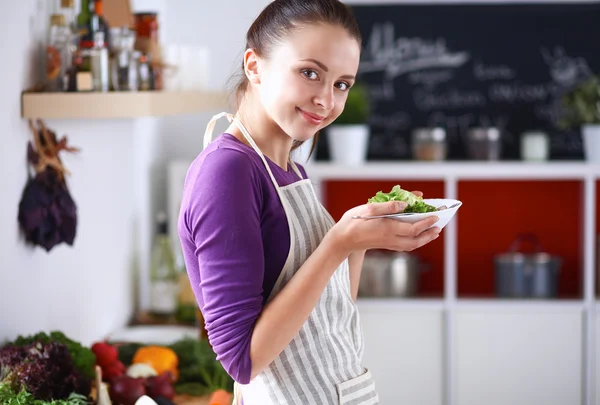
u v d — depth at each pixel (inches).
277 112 54.5
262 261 53.0
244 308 51.6
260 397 59.3
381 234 51.9
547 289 152.2
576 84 162.6
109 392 86.7
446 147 164.2
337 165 149.5
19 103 83.2
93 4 90.6
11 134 81.6
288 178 59.8
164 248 134.8
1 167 79.5
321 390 58.7
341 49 52.9
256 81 56.8
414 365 150.0
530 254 155.8
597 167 146.2
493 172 147.6
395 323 149.7
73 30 90.2
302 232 57.2
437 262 164.7
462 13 163.0
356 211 52.6
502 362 148.9
